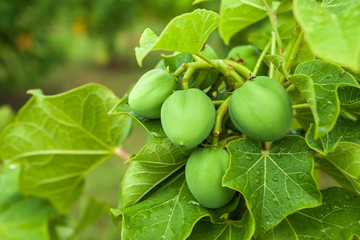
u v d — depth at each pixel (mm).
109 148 372
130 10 1828
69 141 366
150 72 275
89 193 1157
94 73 2381
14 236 447
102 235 979
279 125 247
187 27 239
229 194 257
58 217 463
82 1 1774
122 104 283
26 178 385
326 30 204
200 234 266
